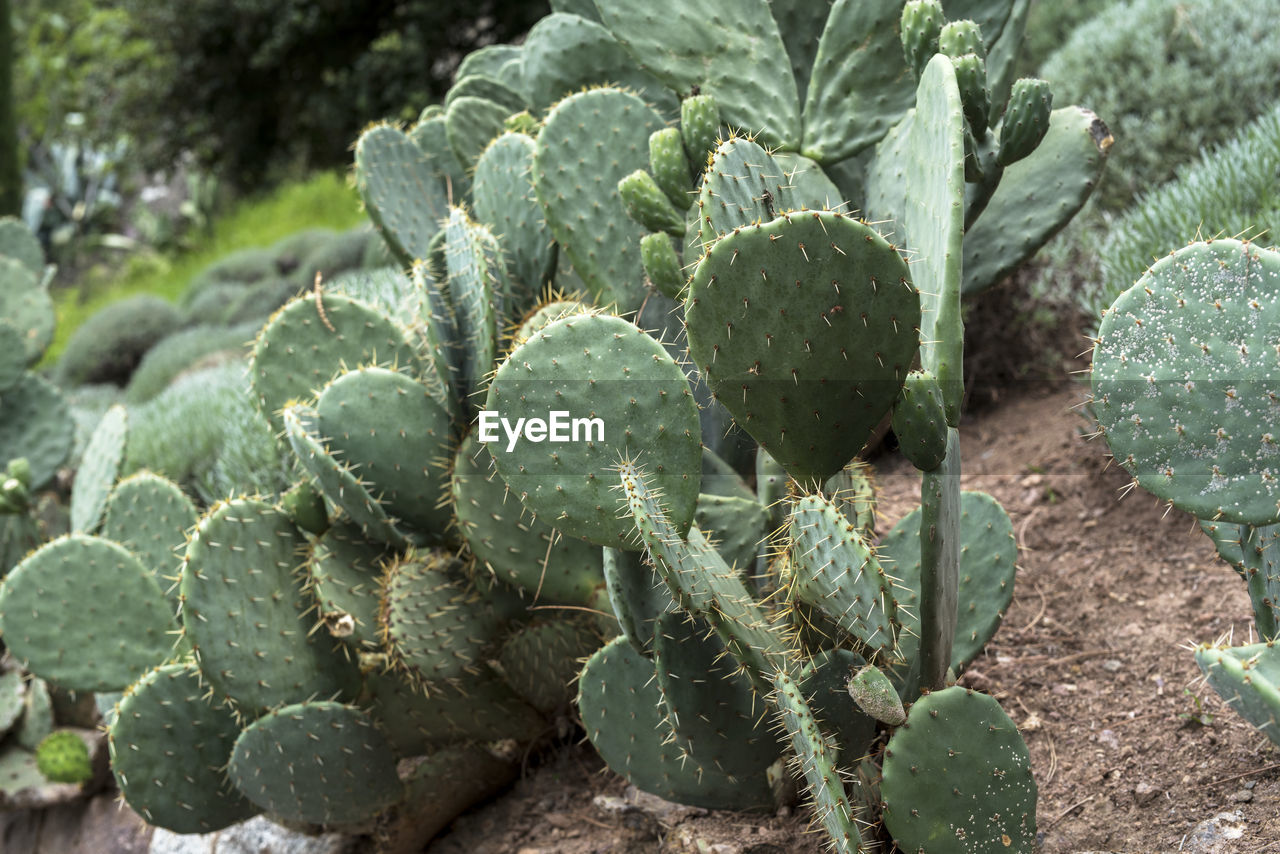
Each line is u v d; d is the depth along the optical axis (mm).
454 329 2602
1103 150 2574
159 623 3012
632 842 2479
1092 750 2332
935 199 1896
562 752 2865
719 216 1984
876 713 1747
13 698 4184
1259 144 3688
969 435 3938
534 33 3332
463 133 3391
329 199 15688
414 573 2523
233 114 16484
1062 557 3090
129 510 3342
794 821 2299
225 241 17016
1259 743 2182
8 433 4742
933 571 1828
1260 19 4738
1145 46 4914
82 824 3975
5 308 5109
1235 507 1603
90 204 22359
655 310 2555
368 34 14766
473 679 2633
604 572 2295
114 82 17141
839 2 2584
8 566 4137
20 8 20500
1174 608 2729
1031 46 7000
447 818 2736
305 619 2562
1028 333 4027
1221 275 1616
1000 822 1825
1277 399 1572
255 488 4883
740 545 2289
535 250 2881
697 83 2721
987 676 2672
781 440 1817
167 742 2568
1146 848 2021
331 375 2783
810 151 2643
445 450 2562
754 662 1811
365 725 2471
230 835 3156
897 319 1688
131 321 11523
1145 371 1654
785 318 1693
